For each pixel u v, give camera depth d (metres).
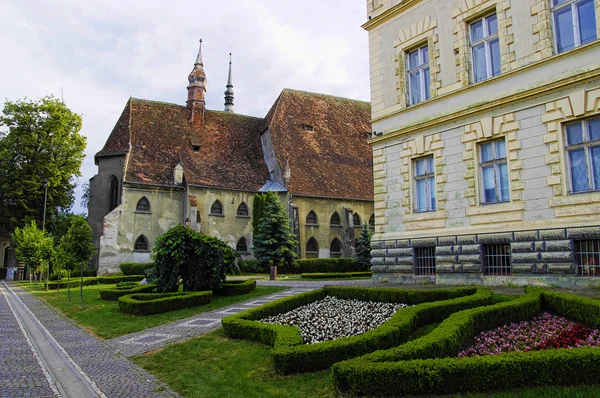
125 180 48.25
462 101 20.59
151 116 56.44
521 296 13.35
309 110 63.06
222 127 60.28
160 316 18.55
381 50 25.14
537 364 7.45
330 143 60.94
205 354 11.88
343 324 13.59
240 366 10.57
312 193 53.44
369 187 58.62
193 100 59.44
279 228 46.47
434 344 8.90
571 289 15.80
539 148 17.55
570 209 16.42
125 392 8.90
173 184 50.59
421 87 23.14
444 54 21.58
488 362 7.55
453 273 20.14
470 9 20.53
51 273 46.69
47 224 56.69
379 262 23.81
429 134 21.95
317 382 8.94
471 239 19.56
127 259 47.25
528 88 18.02
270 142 57.09
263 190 53.84
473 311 11.05
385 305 15.77
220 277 23.84
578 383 7.30
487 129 19.36
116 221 47.16
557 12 17.72
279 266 46.44
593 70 15.91
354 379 7.91
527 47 18.17
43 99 55.72
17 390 8.95
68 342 14.50
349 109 67.25
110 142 53.78
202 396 8.64
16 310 23.72
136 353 12.55
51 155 55.81
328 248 53.78
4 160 52.78
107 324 17.58
